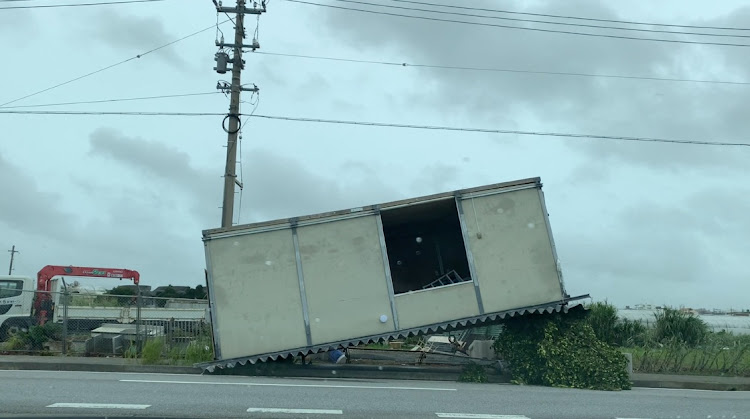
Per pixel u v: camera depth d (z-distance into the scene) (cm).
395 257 2225
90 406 909
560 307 1570
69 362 1636
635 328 2581
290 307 1566
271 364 1595
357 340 1562
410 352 1866
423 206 1681
